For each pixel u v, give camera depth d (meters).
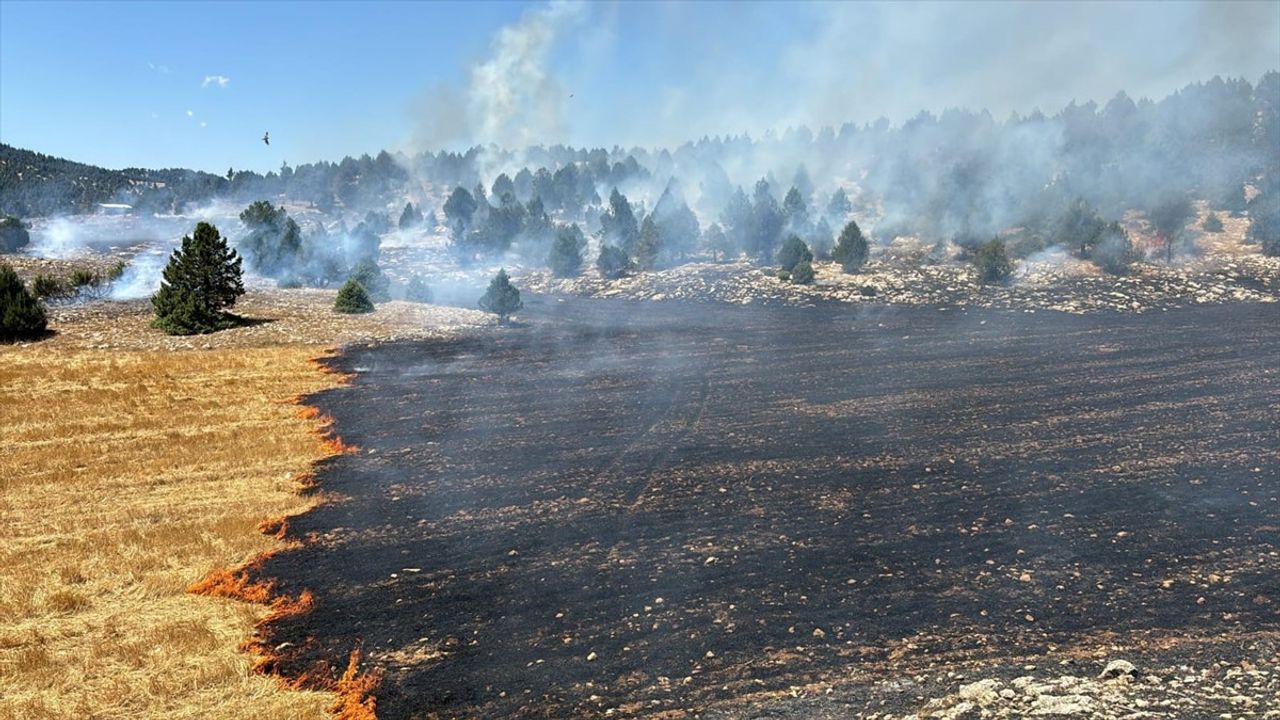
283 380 31.33
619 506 17.19
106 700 10.55
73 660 11.62
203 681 11.01
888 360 34.03
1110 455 19.55
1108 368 30.92
